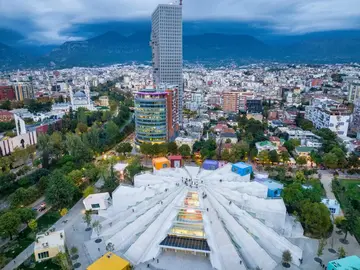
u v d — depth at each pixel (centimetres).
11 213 11581
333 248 10769
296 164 19738
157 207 11469
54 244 10412
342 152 18888
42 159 18962
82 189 15925
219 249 9706
